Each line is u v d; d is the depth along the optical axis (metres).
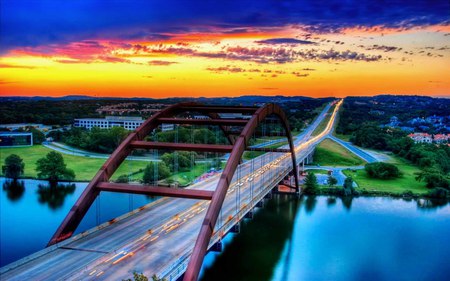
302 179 162.38
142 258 57.25
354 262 85.44
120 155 73.62
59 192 143.62
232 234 100.62
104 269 53.47
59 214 117.00
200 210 83.44
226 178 64.44
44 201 131.62
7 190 146.38
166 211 82.56
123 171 171.62
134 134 76.94
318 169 187.00
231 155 67.94
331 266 83.44
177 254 58.84
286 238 97.94
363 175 173.38
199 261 53.03
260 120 83.75
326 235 100.94
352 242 96.56
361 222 111.31
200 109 92.44
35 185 154.62
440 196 140.38
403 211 123.06
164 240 64.56
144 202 129.00
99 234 67.12
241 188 109.81
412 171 182.88
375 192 144.25
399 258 88.06
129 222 74.25
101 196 136.12
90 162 197.62
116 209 121.62
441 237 101.06
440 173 158.50
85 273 52.19
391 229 106.31
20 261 54.53
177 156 168.38
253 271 80.00
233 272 79.38
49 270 52.88
